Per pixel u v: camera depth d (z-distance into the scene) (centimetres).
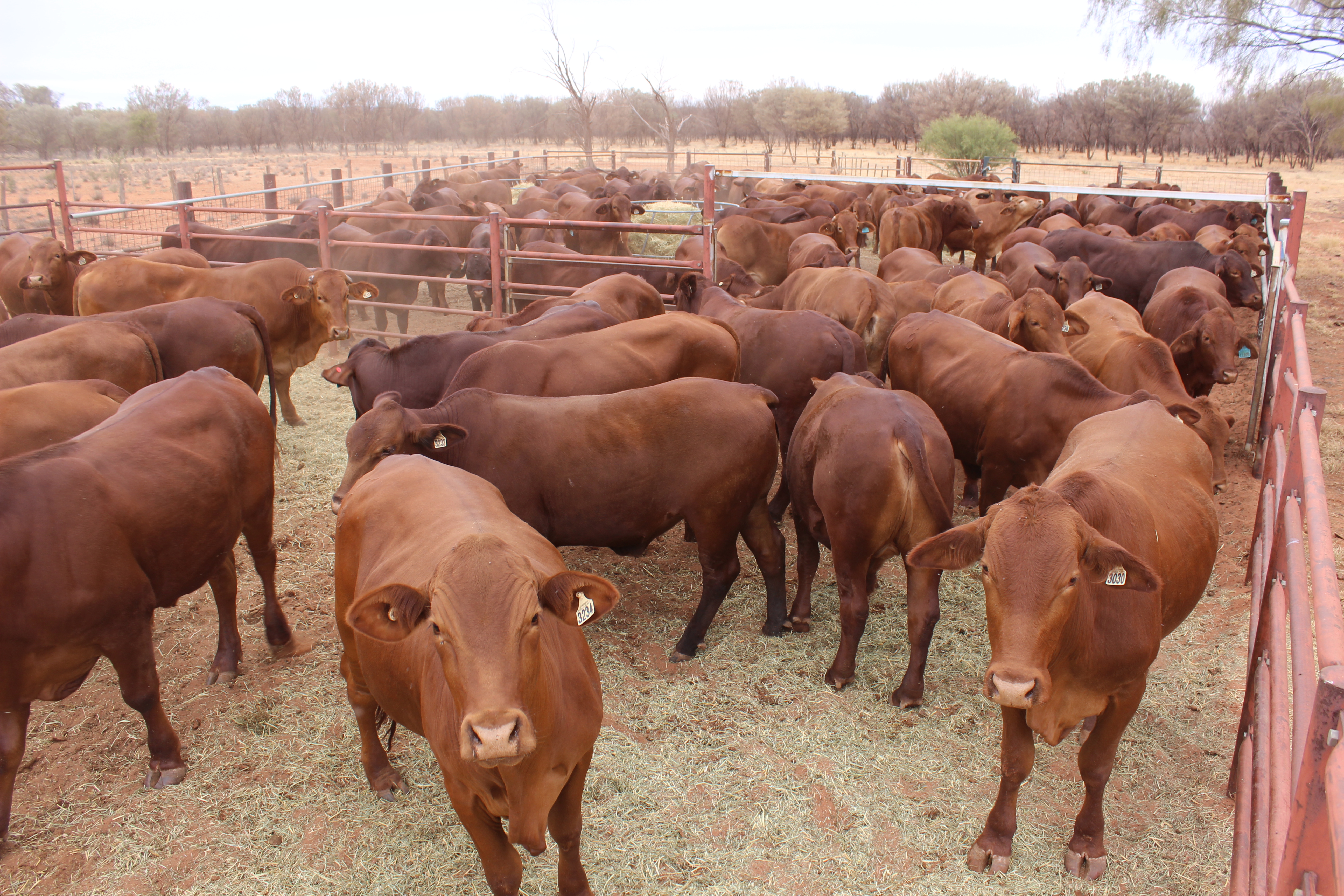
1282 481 391
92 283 919
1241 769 382
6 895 368
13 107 5381
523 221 1059
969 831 397
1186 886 368
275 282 940
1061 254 1274
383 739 458
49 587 373
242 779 434
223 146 6731
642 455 504
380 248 1159
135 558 411
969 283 969
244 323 764
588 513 516
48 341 619
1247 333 1258
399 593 276
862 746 452
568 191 2188
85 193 3316
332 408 987
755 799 418
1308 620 281
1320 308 1317
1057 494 328
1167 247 1165
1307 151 4409
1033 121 5803
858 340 743
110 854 389
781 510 697
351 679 398
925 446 463
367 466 494
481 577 262
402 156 5978
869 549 475
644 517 518
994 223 1833
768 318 760
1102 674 343
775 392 746
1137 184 2475
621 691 499
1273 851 272
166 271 931
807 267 1011
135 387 661
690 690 500
